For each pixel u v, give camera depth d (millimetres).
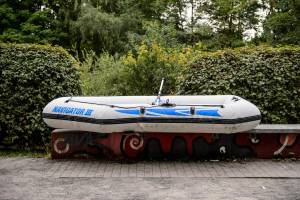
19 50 8797
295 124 8641
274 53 8961
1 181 6383
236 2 21828
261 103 8883
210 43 22172
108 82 12773
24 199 5527
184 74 9508
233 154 7812
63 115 7625
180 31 23125
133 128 7344
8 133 8688
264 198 5566
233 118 7215
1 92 8625
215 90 8984
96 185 6176
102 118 7289
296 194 5734
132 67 12336
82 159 7824
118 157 7754
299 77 8867
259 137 7832
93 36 21953
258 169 7082
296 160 7738
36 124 8609
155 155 7766
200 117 7211
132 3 24344
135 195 5699
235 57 9039
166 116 7234
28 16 22578
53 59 8875
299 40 16828
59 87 8758
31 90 8656
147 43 15500
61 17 23172
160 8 24625
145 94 12383
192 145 7734
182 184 6219
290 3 16938
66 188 6027
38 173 6855
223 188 6020
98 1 23000
